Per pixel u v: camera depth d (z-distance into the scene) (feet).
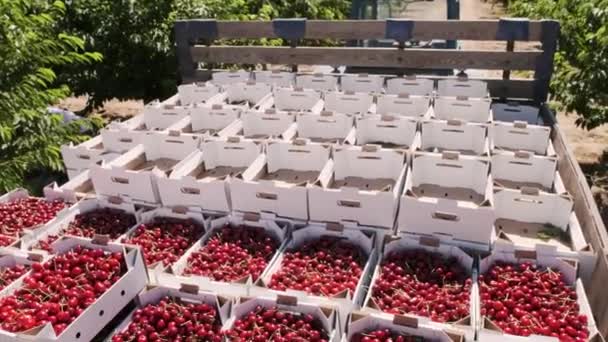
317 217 13.50
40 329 9.21
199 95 21.42
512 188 15.25
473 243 12.55
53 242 12.39
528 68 20.22
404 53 21.22
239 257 12.68
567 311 10.59
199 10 27.63
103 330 10.85
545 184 15.34
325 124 18.01
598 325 11.23
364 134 17.61
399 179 13.97
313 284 11.49
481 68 20.70
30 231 13.32
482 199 14.48
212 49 23.06
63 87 21.49
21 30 19.15
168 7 27.48
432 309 10.81
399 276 11.78
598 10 22.85
